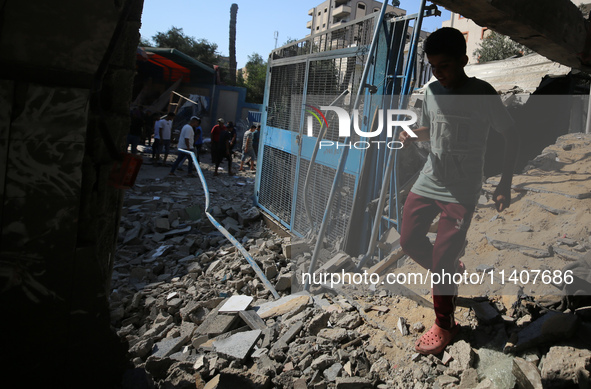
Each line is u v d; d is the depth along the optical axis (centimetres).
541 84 485
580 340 212
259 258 483
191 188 1026
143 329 377
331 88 503
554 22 266
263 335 311
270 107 707
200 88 2541
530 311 243
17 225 151
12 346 158
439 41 206
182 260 544
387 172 374
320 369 253
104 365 175
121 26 157
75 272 162
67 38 146
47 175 152
